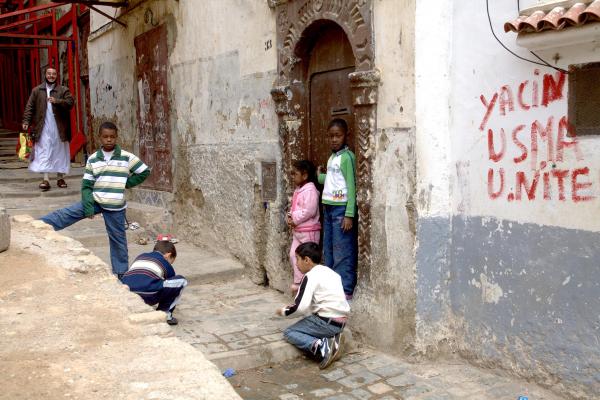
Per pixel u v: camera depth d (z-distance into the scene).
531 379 4.14
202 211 7.97
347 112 5.42
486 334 4.45
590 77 3.65
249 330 5.28
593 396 3.74
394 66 4.62
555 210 3.91
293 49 5.80
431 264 4.63
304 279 4.75
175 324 5.43
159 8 8.73
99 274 3.99
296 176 5.72
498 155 4.26
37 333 2.90
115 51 10.53
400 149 4.63
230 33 7.00
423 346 4.66
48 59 15.45
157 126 9.07
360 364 4.71
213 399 2.24
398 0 4.53
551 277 3.96
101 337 2.86
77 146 13.70
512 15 4.05
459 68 4.50
